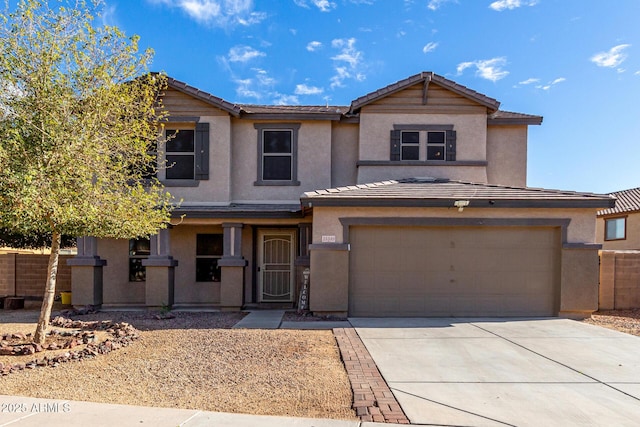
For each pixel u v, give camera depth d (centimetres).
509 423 482
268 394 565
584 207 1107
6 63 740
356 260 1141
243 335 901
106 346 778
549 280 1145
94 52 816
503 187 1226
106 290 1426
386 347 802
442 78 1366
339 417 496
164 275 1295
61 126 755
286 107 1542
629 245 2297
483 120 1391
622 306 1258
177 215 1284
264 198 1389
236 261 1284
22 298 1405
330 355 748
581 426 477
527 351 780
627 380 627
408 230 1147
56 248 833
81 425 466
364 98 1372
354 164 1436
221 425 469
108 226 791
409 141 1395
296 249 1445
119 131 846
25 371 653
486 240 1147
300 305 1214
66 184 737
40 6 770
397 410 512
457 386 597
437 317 1130
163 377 631
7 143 715
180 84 1331
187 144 1370
